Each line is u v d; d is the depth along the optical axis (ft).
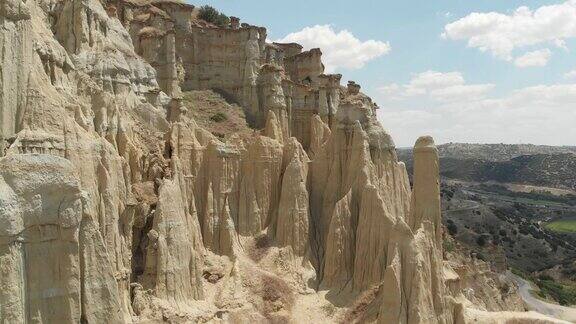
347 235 158.30
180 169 147.54
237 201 165.27
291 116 211.00
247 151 169.78
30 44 112.98
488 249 394.52
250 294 144.05
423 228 144.46
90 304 104.94
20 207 93.81
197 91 206.59
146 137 156.15
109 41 162.40
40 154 97.60
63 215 98.84
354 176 167.32
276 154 171.53
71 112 120.67
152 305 127.24
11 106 107.34
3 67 106.22
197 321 130.00
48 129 110.42
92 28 156.66
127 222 131.54
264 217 166.61
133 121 155.94
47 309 96.99
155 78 176.65
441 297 139.54
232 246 155.84
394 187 176.76
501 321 153.48
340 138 174.70
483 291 198.80
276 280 150.10
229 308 138.00
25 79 110.52
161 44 195.62
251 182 167.22
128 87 160.35
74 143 114.62
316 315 145.69
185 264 136.36
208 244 155.94
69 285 99.50
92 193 116.98
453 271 181.98
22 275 93.86
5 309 90.53
